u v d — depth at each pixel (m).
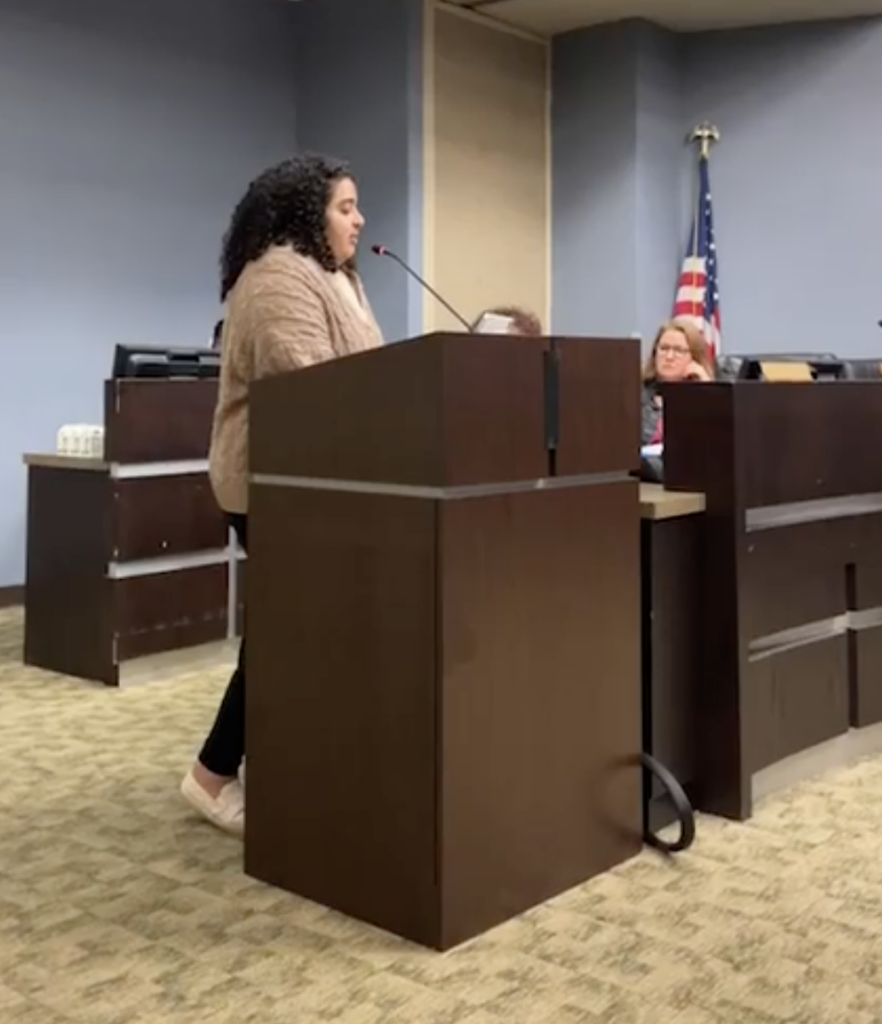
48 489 4.13
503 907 2.15
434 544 1.99
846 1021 1.81
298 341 2.30
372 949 2.05
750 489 2.65
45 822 2.69
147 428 3.97
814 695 2.91
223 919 2.18
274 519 2.26
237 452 2.43
